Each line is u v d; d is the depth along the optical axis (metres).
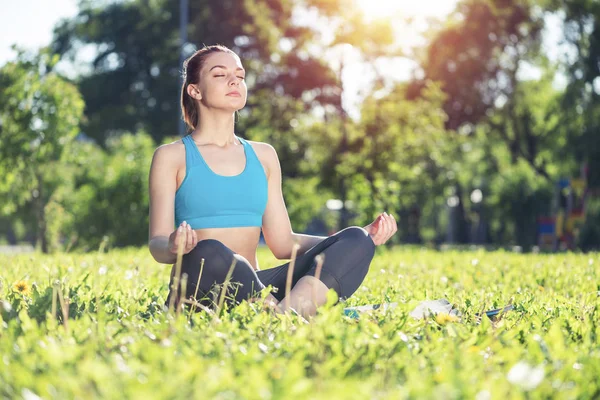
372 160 21.81
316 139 22.78
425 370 2.16
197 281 3.37
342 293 3.48
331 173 22.23
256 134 25.70
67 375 1.81
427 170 25.84
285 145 24.05
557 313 3.62
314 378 2.03
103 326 2.60
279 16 37.84
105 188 20.09
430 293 4.73
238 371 2.12
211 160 3.76
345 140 22.44
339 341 2.38
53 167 18.78
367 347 2.35
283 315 2.98
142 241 20.30
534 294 4.71
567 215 25.33
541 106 35.88
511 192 36.34
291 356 2.33
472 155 40.00
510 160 39.06
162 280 5.62
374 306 3.59
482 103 36.09
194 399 1.67
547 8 31.75
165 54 40.84
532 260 9.13
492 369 2.25
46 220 18.72
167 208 3.69
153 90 40.97
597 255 10.27
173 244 3.21
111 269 6.13
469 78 35.69
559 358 2.38
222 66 3.79
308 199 25.56
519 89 36.16
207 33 38.00
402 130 22.27
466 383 1.88
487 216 39.47
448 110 36.03
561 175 35.41
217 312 3.03
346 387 1.75
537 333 2.83
